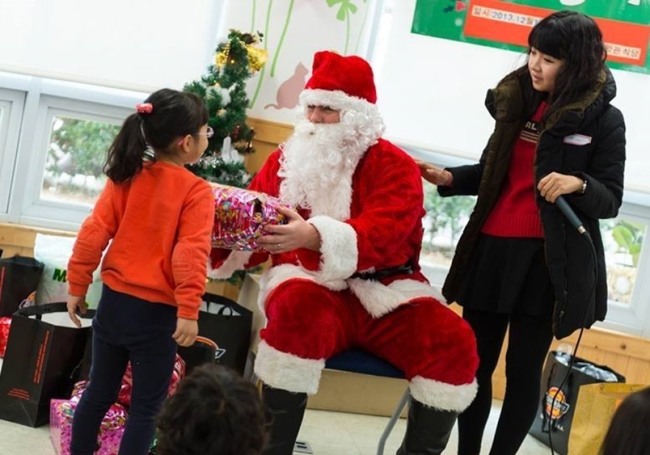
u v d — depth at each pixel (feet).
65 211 12.84
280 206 7.68
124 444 7.36
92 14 12.17
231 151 12.16
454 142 12.79
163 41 12.39
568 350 13.08
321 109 8.30
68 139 12.82
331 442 10.28
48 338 9.00
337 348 8.07
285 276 8.34
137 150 7.41
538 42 8.36
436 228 13.56
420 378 7.95
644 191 12.72
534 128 8.71
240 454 4.56
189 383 4.70
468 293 9.01
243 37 11.82
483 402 9.11
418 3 12.62
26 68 12.04
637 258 13.52
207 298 11.30
